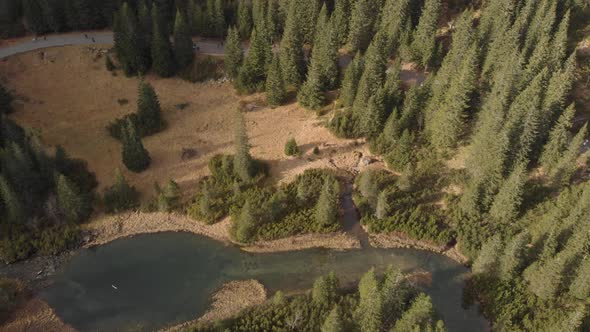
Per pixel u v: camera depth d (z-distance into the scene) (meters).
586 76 81.81
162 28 94.31
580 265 59.91
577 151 67.00
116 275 68.44
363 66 83.44
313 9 93.94
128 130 76.06
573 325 52.75
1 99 85.38
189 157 82.12
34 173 72.81
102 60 97.38
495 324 60.50
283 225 72.50
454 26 94.31
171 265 69.81
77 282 67.44
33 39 99.69
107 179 78.75
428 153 78.38
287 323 59.44
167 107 90.81
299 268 69.38
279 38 101.25
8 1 99.75
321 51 86.94
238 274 68.62
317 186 76.38
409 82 88.56
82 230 73.31
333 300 61.00
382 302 55.69
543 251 62.62
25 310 63.62
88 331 61.62
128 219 74.94
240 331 59.25
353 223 74.56
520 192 66.81
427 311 53.31
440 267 69.44
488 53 81.25
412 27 94.06
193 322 62.34
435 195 75.62
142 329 61.78
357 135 83.06
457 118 73.50
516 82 72.50
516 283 64.69
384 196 71.00
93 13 100.88
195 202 76.44
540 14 80.12
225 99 92.56
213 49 99.62
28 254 69.94
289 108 90.12
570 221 62.31
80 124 86.88
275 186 77.69
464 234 70.62
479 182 69.88
